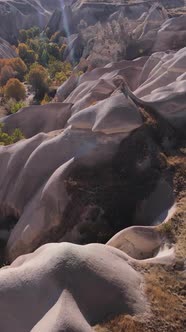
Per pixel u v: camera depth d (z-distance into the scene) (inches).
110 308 528.7
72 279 532.1
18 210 989.2
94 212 834.8
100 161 897.5
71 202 863.7
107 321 513.3
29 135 1485.0
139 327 511.2
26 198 984.3
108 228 820.6
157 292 565.6
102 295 534.6
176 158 882.8
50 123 1475.1
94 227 826.8
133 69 1759.4
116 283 550.3
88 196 852.0
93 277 542.0
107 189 854.5
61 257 547.8
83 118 957.2
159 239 693.9
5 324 532.1
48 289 529.3
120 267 581.9
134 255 687.1
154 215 794.2
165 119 960.3
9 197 1009.5
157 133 922.7
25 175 994.1
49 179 917.8
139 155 884.0
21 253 902.4
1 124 1478.8
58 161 972.6
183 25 2138.3
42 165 985.5
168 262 626.2
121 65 1892.2
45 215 891.4
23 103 2144.4
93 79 1881.2
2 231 1003.3
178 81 1136.8
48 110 1483.8
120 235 687.1
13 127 1504.7
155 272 605.9
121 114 908.0
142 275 596.4
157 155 880.9
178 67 1347.2
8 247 935.0
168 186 816.3
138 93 1354.6
